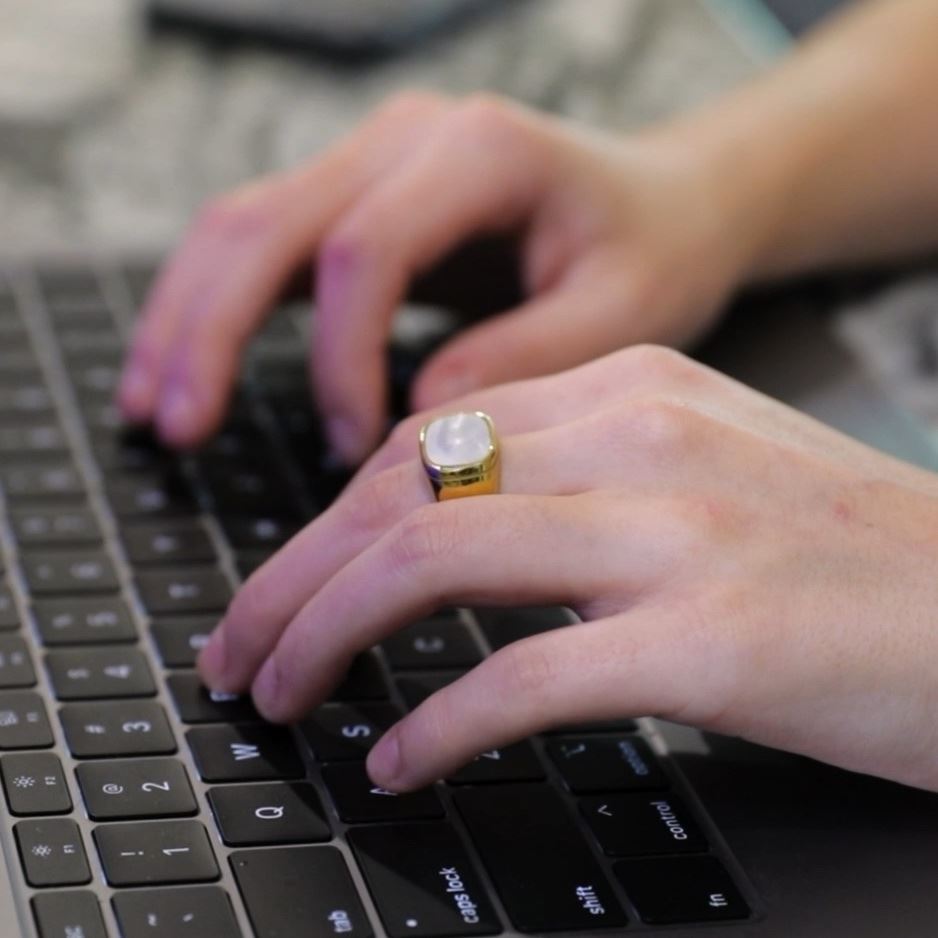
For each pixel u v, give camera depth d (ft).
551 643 1.58
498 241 2.09
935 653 1.61
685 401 1.70
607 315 2.02
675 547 1.61
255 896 1.54
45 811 1.58
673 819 1.62
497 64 2.68
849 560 1.63
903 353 2.14
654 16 2.90
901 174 2.27
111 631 1.74
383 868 1.57
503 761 1.65
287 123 2.48
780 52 2.80
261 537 1.86
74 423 1.97
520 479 1.66
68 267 2.18
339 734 1.66
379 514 1.66
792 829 1.63
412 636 1.76
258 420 2.01
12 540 1.82
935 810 1.65
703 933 1.56
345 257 1.97
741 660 1.58
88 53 2.65
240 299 2.00
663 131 2.25
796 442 1.73
